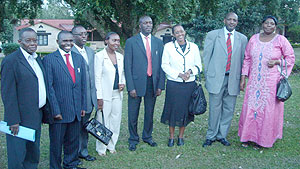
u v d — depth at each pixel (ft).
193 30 75.31
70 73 11.55
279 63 13.99
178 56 14.35
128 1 33.30
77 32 12.58
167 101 14.85
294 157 14.01
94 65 13.39
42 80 10.85
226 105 15.33
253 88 14.55
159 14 28.35
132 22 35.27
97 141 14.30
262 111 14.33
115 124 14.37
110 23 37.01
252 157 14.06
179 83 14.38
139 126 19.02
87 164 13.28
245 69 14.84
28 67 10.18
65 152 12.55
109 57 13.82
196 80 15.65
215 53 14.84
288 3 49.55
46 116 11.20
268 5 43.01
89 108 13.05
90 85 13.00
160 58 14.82
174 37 15.05
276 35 14.20
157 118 20.77
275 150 14.80
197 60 14.80
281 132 15.19
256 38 14.62
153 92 14.67
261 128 14.44
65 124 11.71
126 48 14.43
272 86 14.07
